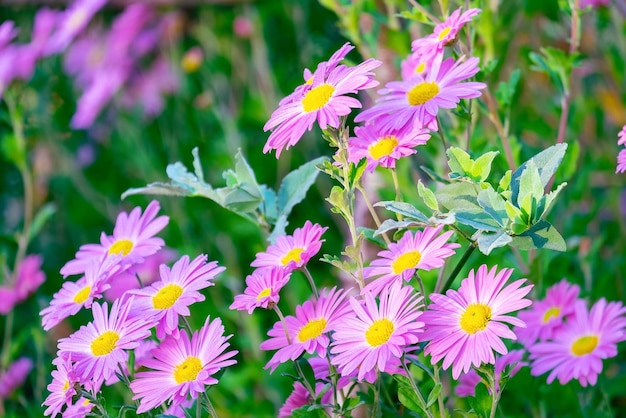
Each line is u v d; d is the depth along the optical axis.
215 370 1.28
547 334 1.47
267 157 2.43
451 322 1.27
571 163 1.54
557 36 2.15
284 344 1.32
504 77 2.04
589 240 1.75
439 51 1.36
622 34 1.93
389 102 1.34
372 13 1.60
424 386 1.40
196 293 1.31
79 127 2.72
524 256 1.55
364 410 1.42
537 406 1.48
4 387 1.78
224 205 1.43
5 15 2.75
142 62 2.82
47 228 2.67
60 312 1.35
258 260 1.34
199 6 2.61
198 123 2.66
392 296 1.28
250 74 2.59
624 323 1.44
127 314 1.30
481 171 1.28
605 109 2.13
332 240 2.09
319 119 1.29
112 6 2.82
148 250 1.39
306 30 2.51
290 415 1.36
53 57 2.79
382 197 1.56
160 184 1.43
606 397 1.52
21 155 2.06
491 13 1.57
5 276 1.97
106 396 1.73
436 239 1.29
